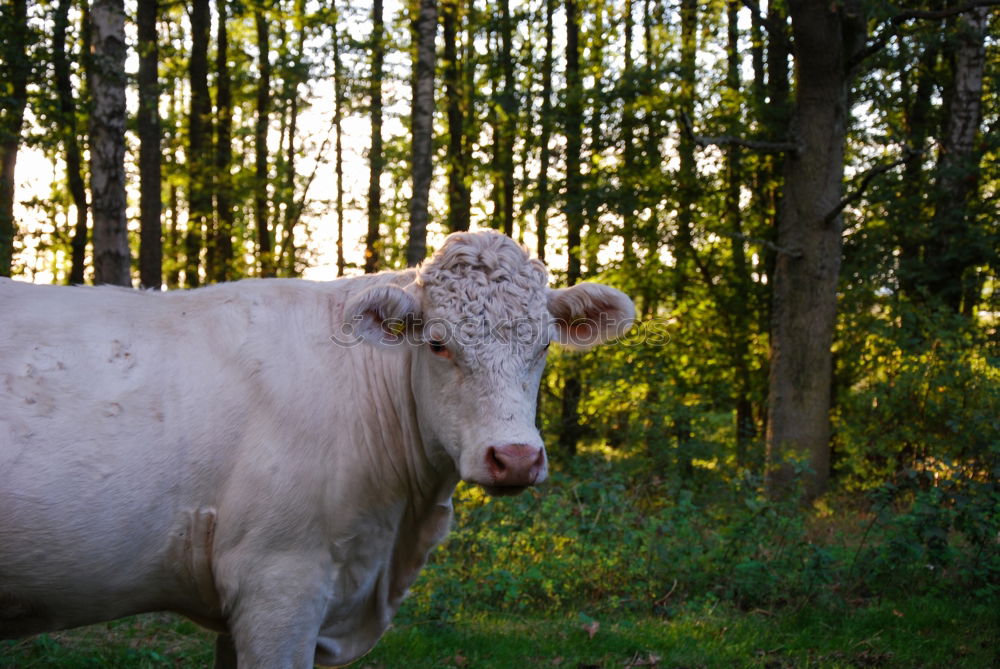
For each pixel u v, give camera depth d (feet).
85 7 41.91
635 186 53.06
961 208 42.73
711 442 37.50
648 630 18.26
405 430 10.87
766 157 51.57
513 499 22.34
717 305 54.65
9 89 35.01
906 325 36.81
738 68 54.34
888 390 35.32
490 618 19.35
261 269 78.28
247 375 10.23
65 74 36.60
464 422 9.66
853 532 27.07
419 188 39.37
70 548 9.35
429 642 17.12
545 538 21.98
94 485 9.33
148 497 9.62
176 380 9.91
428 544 11.80
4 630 10.02
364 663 15.94
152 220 43.55
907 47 43.19
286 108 74.33
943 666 16.53
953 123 43.62
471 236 10.33
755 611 19.83
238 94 77.61
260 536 10.02
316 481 10.27
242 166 76.33
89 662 14.83
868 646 17.65
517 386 9.70
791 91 51.49
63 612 9.92
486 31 69.72
